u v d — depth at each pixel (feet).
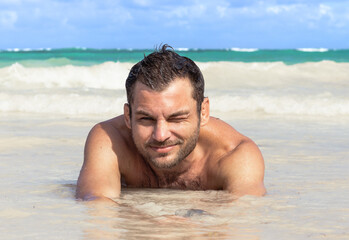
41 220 6.24
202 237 5.49
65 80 43.01
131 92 6.86
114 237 5.47
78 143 14.26
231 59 71.77
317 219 6.41
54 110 26.25
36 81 41.91
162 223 6.09
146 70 6.68
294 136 16.26
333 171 10.41
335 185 8.94
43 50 103.81
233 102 26.78
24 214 6.59
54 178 9.55
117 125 8.38
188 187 8.28
